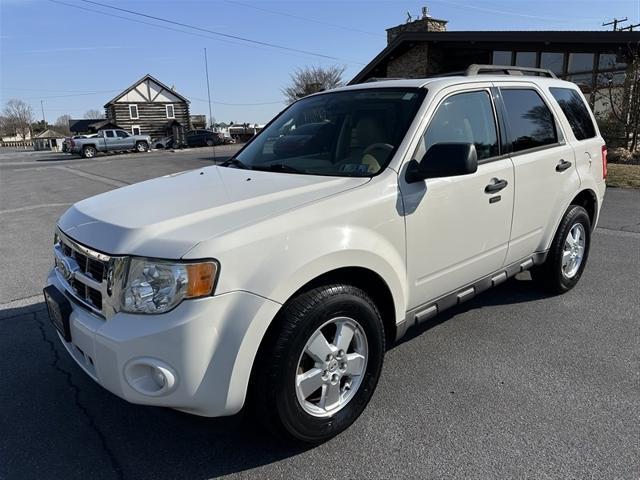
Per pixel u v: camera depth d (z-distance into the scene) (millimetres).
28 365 3633
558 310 4391
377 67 20609
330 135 3473
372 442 2732
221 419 2967
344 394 2801
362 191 2791
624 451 2604
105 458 2660
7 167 25812
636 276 5230
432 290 3266
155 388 2248
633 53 14664
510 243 3828
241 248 2289
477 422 2875
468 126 3475
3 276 5738
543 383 3254
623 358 3561
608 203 9148
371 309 2781
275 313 2344
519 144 3869
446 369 3451
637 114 15062
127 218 2520
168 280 2203
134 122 53719
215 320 2215
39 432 2879
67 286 2715
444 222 3193
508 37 16297
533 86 4180
